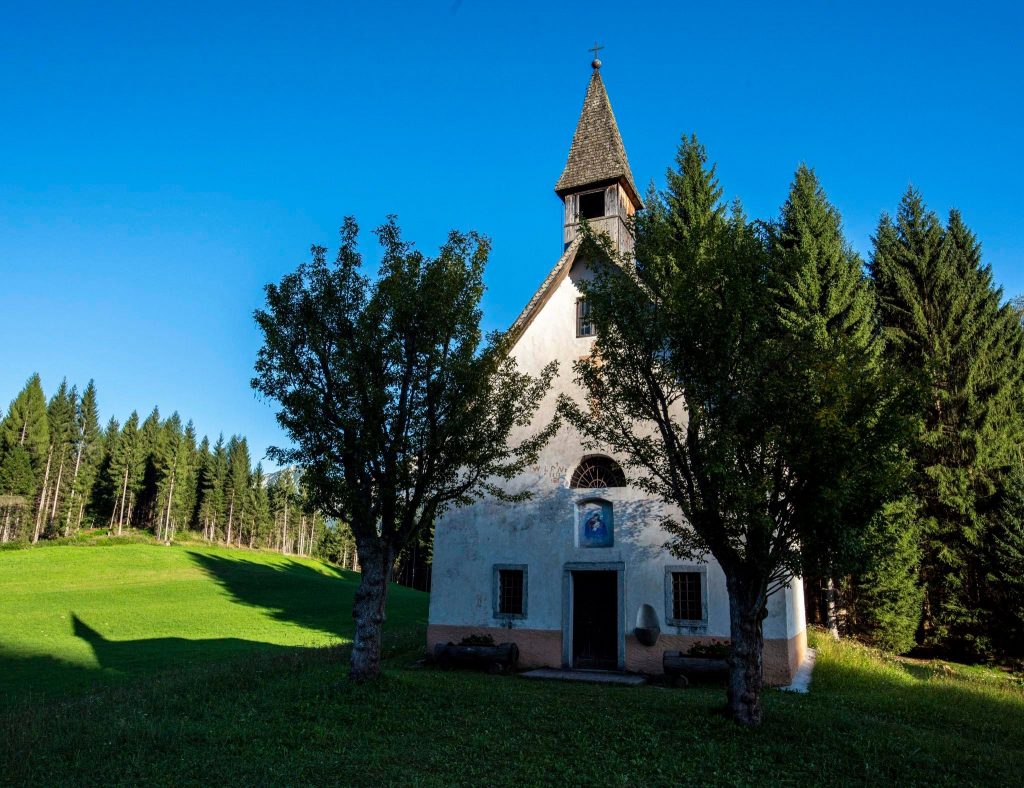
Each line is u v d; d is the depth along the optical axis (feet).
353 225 48.29
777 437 35.24
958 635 75.66
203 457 338.13
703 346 38.42
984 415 78.95
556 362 51.72
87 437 302.25
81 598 136.05
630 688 50.19
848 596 77.82
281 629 111.86
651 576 58.08
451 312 45.52
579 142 79.51
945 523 77.61
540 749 33.22
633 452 42.09
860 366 37.42
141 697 46.29
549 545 62.34
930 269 87.10
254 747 33.40
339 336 46.57
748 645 37.24
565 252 75.20
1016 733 39.60
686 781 29.19
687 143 91.30
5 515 243.40
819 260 82.17
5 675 66.39
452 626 64.13
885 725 38.93
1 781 29.27
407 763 31.35
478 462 47.44
